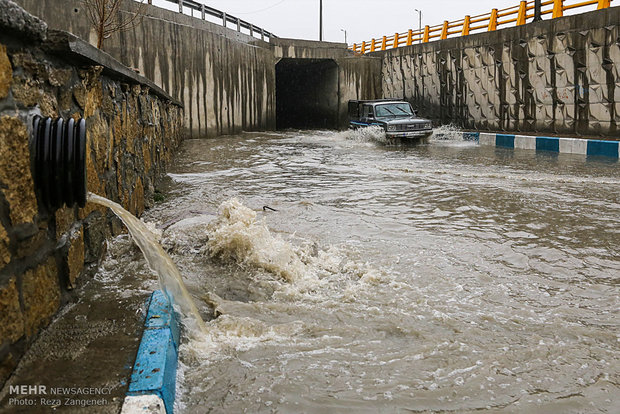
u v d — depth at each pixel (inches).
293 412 98.0
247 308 146.9
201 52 845.2
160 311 127.1
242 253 188.4
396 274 178.9
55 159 107.9
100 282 153.0
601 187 364.2
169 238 213.0
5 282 95.1
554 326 137.6
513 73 805.9
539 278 176.1
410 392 104.9
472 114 916.6
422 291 163.3
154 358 103.6
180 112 713.0
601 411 99.7
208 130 874.1
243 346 123.6
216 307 146.7
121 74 191.6
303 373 111.5
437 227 246.7
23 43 105.9
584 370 114.7
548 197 324.8
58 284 125.6
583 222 256.5
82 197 111.7
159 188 350.3
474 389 106.3
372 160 551.5
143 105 280.8
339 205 301.0
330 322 139.9
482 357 119.6
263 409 98.7
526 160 548.1
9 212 95.9
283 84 1401.3
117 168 198.8
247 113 994.1
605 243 218.5
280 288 164.9
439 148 708.7
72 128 109.3
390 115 814.5
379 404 100.9
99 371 100.1
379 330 134.6
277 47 1108.5
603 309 150.5
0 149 92.5
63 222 127.9
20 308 101.7
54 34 119.3
